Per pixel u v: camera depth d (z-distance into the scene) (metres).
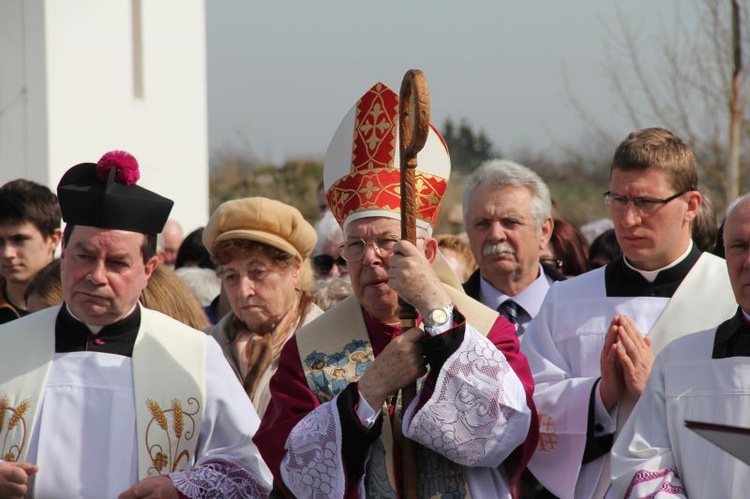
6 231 19.33
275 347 16.22
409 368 12.15
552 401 14.63
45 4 34.62
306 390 13.00
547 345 15.63
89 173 13.36
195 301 16.20
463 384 12.02
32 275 19.44
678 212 14.95
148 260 13.52
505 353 12.90
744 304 12.48
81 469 13.12
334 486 12.09
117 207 13.06
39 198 19.52
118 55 37.41
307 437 12.17
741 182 47.50
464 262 20.58
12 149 35.09
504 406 12.11
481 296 17.91
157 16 39.12
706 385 12.70
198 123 41.06
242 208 16.03
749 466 12.12
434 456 12.67
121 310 13.39
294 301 16.61
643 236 14.98
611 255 20.67
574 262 20.61
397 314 13.12
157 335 13.84
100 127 36.66
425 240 13.40
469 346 12.13
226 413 13.62
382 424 12.68
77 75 35.78
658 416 12.98
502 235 17.27
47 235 19.58
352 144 13.29
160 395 13.49
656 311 15.21
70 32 35.53
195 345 13.93
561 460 14.45
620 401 14.28
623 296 15.52
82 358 13.54
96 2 36.38
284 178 70.19
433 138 13.48
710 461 12.33
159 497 12.69
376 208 12.96
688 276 15.18
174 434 13.40
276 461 12.55
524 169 17.70
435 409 11.99
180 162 40.31
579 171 77.94
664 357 13.20
